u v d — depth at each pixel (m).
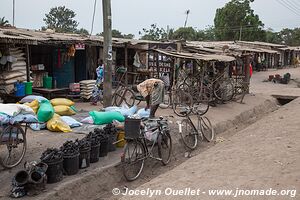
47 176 6.28
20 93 12.46
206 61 15.08
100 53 18.28
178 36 55.91
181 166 7.89
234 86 18.14
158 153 8.48
